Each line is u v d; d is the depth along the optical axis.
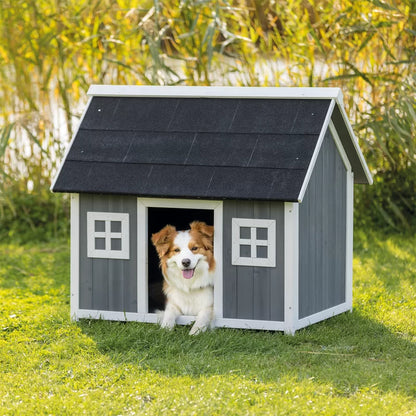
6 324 6.26
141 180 5.89
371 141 9.69
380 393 4.70
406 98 8.90
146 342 5.65
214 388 4.71
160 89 6.35
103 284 6.19
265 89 6.09
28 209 10.52
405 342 5.78
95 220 6.15
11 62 10.08
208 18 9.43
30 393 4.75
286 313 5.75
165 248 5.98
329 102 5.92
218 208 5.82
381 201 10.04
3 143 9.34
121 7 9.82
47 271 8.69
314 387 4.74
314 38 9.08
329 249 6.33
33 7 9.84
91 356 5.45
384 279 7.83
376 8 9.44
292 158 5.67
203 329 5.83
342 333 6.01
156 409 4.43
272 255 5.73
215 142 5.94
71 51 9.91
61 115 10.22
